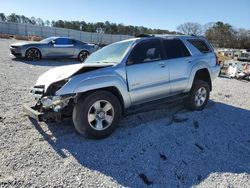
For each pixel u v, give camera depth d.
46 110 4.77
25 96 7.28
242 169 4.35
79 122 4.62
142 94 5.41
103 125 4.85
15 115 5.74
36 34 59.19
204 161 4.49
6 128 5.06
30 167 3.88
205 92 6.80
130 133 5.20
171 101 6.04
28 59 15.04
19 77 9.90
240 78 15.44
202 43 7.07
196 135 5.42
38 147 4.46
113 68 5.03
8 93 7.45
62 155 4.26
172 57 6.06
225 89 10.59
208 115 6.63
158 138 5.10
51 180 3.62
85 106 4.59
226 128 5.96
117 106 4.94
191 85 6.42
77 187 3.53
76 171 3.88
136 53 5.45
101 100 4.73
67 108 4.82
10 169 3.79
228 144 5.21
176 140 5.11
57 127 5.27
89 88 4.64
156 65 5.65
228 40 85.81
